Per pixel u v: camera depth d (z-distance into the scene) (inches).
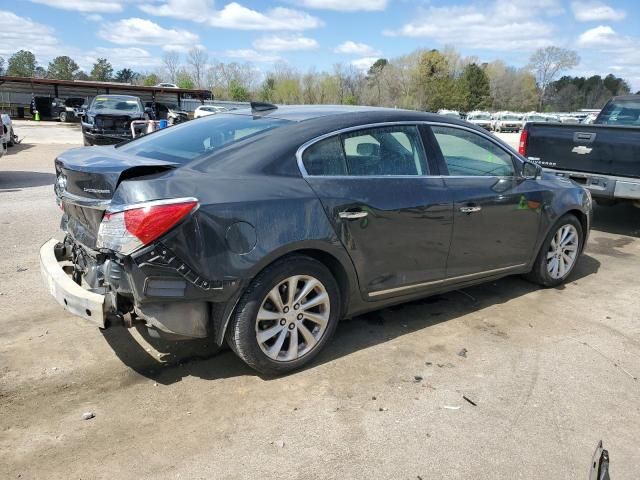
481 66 4185.5
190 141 148.4
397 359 148.9
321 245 134.3
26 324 160.9
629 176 271.3
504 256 185.3
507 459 109.8
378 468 106.0
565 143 293.0
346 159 143.9
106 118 693.9
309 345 140.3
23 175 470.3
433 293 169.2
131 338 154.3
